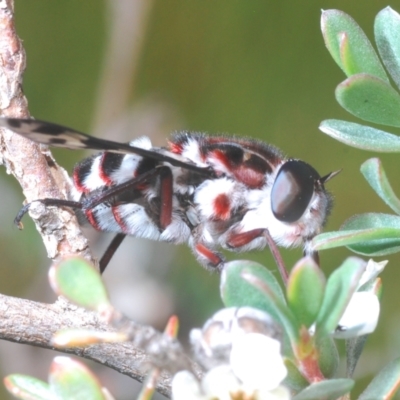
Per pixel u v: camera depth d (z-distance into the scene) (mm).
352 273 90
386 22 108
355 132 106
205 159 122
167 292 139
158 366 89
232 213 122
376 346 143
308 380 101
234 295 96
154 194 122
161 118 150
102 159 122
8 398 136
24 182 113
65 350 110
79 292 87
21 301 110
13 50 112
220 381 87
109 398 92
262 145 123
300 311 95
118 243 123
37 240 144
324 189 121
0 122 109
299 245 121
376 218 108
